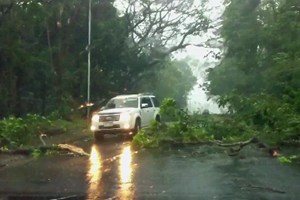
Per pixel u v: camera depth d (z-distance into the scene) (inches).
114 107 819.4
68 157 561.6
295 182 352.5
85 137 822.5
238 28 1125.1
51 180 398.0
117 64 1558.8
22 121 747.4
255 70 1018.7
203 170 422.0
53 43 1354.6
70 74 1334.9
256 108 631.8
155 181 374.3
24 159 558.6
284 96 649.6
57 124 973.8
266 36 918.4
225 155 523.8
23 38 1254.3
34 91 1325.0
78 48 1478.8
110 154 571.2
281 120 591.5
